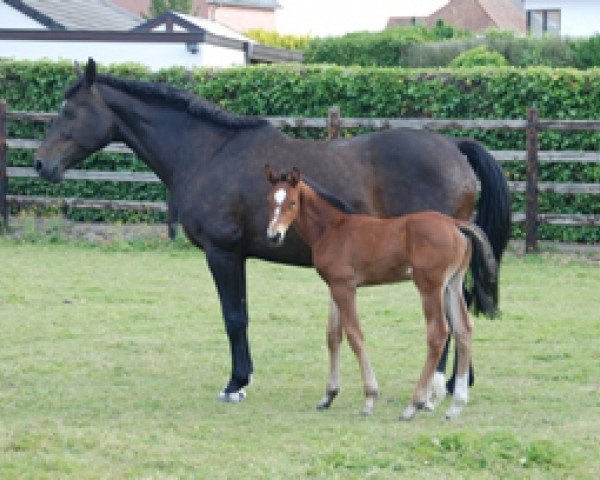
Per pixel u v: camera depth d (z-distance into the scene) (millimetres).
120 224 18672
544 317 12156
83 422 8148
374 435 7633
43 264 15625
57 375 9758
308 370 9992
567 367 9992
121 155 18812
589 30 42438
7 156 18969
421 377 8156
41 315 12367
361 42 38344
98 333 11523
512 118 17109
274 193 8219
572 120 16406
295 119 17078
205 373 9914
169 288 14031
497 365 10086
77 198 19016
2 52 26406
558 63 31359
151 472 6848
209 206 9062
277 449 7340
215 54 26406
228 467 6930
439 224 8008
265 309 12727
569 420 8047
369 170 9125
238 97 18297
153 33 25656
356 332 8305
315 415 8398
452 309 8211
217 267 9102
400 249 8086
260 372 9930
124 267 15500
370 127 16797
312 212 8367
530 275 14648
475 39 34469
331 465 6883
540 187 16172
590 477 6656
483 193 9258
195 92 18469
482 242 8094
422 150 9109
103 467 6965
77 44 26031
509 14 71250
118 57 26062
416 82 17453
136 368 10062
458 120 16422
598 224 16062
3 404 8695
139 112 9555
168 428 7965
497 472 6754
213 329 11773
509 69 17047
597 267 15242
